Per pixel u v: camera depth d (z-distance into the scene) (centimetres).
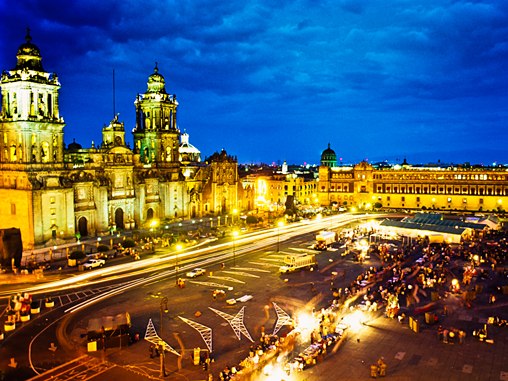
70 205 12544
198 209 17688
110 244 12038
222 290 8394
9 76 12044
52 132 12331
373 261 10694
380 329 6419
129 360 5578
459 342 5941
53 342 6100
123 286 8612
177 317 7019
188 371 5297
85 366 5416
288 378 5031
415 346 5850
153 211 15975
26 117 11719
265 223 16262
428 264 10006
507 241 12494
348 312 7062
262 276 9381
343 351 5716
